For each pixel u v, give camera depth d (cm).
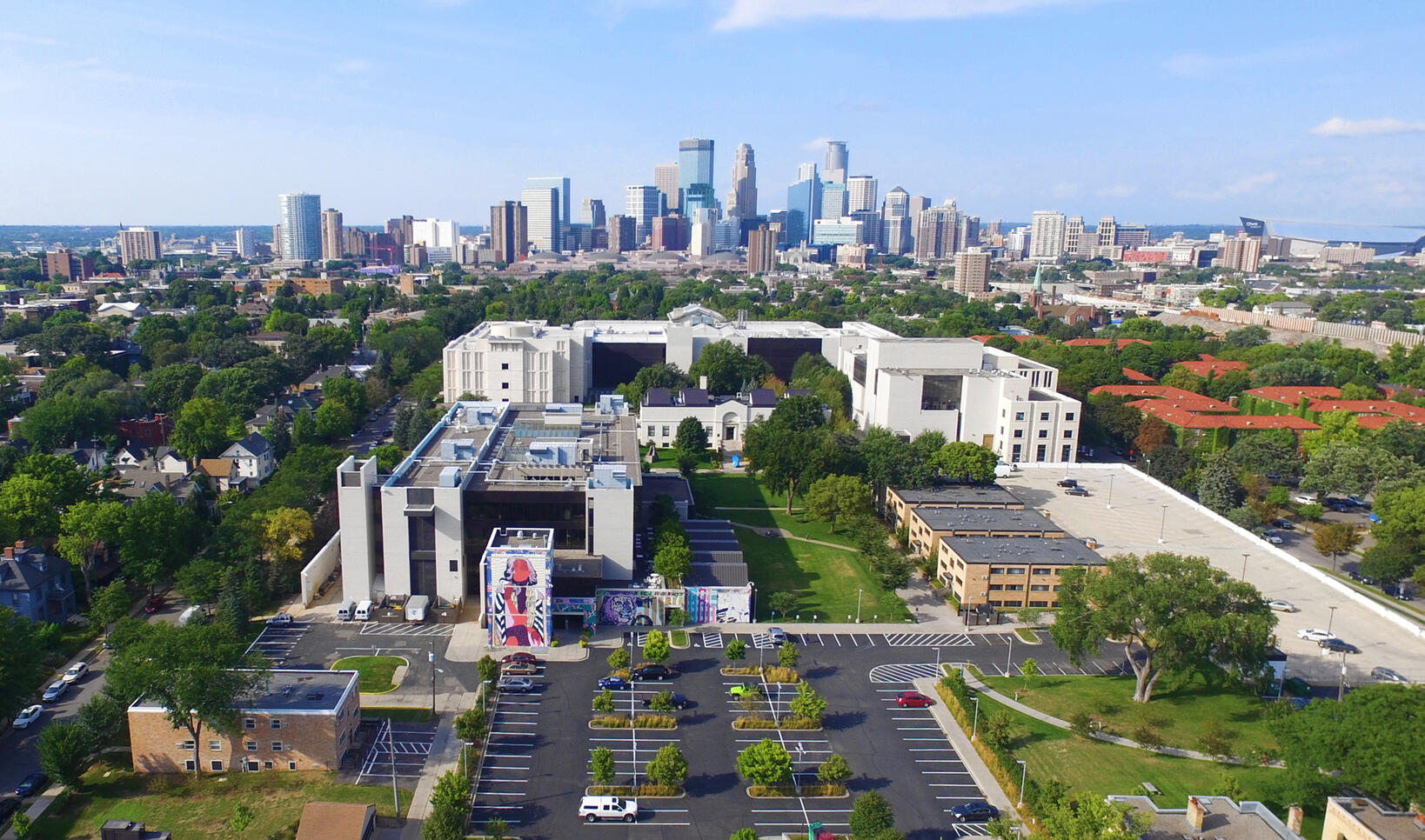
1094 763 11438
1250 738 12056
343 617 15350
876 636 15375
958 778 11375
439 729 12200
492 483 16362
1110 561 13575
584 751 11788
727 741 12112
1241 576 17500
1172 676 12825
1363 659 14462
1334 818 9031
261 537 16425
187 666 10669
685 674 13875
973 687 13625
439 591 15888
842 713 12862
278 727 11144
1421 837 8481
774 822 10469
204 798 10631
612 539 16050
